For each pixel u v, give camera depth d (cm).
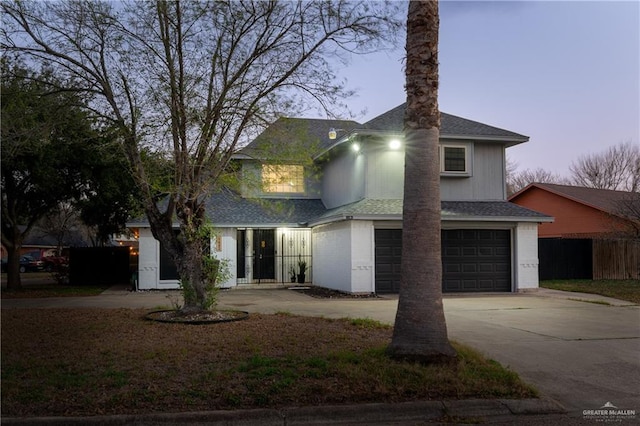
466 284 1861
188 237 1119
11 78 1141
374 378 638
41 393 598
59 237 3731
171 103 1076
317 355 748
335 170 2228
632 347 932
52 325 1029
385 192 1902
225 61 1102
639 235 2106
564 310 1383
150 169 1114
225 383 632
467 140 1966
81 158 1827
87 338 892
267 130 1134
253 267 2158
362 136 1878
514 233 1905
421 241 718
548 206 3036
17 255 2005
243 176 1170
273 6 1053
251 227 2081
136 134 1085
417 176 731
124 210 2109
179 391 607
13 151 1192
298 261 2191
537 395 634
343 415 573
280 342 843
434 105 744
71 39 1094
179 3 1041
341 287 1827
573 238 2383
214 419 553
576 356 861
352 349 789
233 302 1541
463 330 1072
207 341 859
